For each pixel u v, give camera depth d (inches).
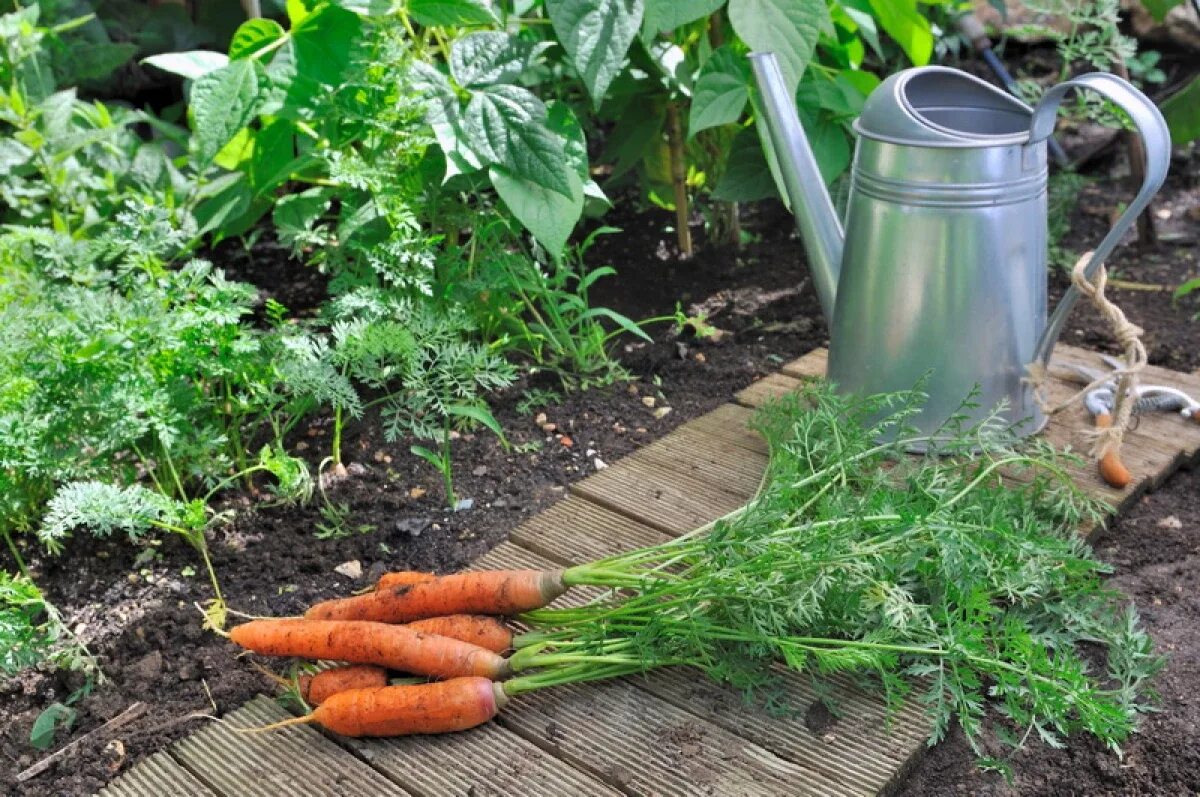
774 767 36.5
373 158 49.6
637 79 57.9
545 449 50.1
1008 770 36.3
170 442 42.5
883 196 45.4
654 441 50.0
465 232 62.5
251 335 46.1
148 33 71.0
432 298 50.4
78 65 64.4
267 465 44.3
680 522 45.3
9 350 42.8
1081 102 62.8
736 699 38.5
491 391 53.3
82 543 45.3
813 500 41.1
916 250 45.3
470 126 49.1
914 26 59.3
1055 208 65.2
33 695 40.0
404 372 46.5
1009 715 38.0
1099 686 39.2
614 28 49.5
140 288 45.4
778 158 48.7
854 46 63.2
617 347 56.4
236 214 54.6
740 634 37.5
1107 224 67.4
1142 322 58.2
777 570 38.0
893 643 38.8
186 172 63.6
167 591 43.3
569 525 45.5
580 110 61.0
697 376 54.4
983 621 39.5
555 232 49.4
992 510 40.1
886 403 44.6
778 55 50.1
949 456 46.7
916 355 46.3
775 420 46.6
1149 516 45.9
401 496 47.5
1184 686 39.3
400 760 37.2
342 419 51.6
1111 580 43.2
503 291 52.6
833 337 48.6
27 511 45.3
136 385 42.8
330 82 50.4
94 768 37.5
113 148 57.6
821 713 38.0
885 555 38.7
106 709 39.2
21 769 37.7
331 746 37.8
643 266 62.8
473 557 44.6
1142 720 38.3
